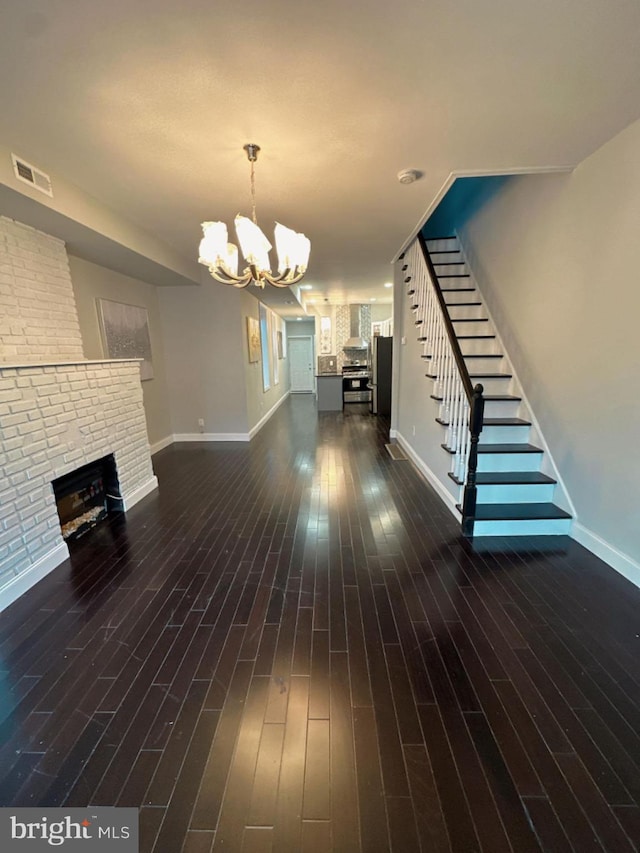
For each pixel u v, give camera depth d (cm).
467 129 194
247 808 113
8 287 252
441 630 183
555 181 271
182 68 146
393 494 352
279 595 212
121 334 429
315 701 147
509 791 116
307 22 127
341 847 104
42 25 124
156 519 310
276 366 884
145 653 172
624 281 212
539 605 200
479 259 414
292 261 210
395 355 537
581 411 253
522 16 127
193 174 233
